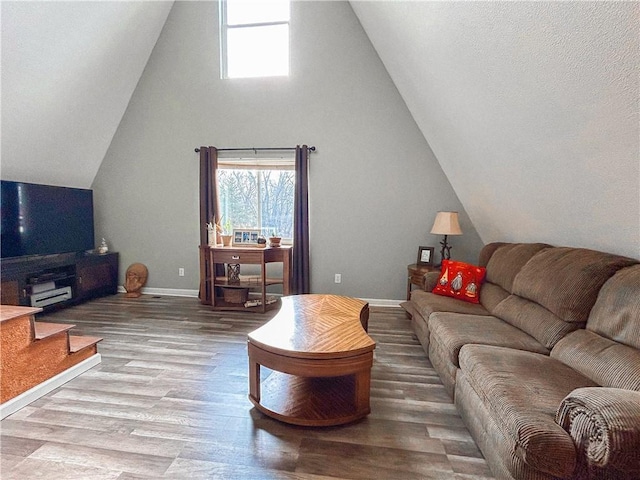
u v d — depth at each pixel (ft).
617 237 6.26
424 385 7.52
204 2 13.75
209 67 14.05
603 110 4.69
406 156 13.41
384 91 13.29
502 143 7.64
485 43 6.05
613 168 5.23
